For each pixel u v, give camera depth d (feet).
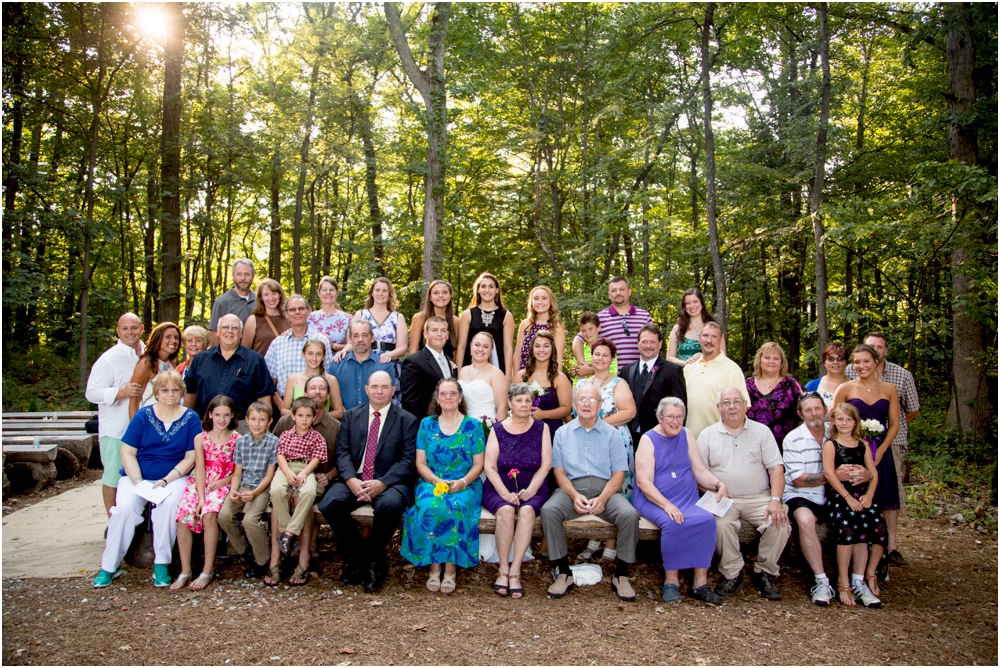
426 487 14.02
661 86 50.44
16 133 37.83
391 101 54.03
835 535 13.46
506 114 52.34
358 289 49.52
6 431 26.04
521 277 54.65
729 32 43.14
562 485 14.08
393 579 14.02
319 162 51.39
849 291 44.19
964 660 10.80
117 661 10.30
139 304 64.85
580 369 17.58
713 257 36.17
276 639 11.12
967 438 26.16
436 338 16.30
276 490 13.51
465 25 48.49
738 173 40.24
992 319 25.43
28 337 47.52
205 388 15.40
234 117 49.70
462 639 11.25
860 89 42.57
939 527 18.66
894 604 13.17
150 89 51.65
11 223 34.17
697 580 13.34
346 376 16.53
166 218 44.50
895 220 25.61
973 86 26.94
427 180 44.24
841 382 16.75
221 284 68.33
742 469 14.05
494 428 14.64
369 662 10.42
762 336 54.13
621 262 58.95
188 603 12.61
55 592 13.03
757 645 11.25
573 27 50.11
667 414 14.08
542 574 14.38
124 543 13.60
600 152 50.29
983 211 23.20
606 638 11.39
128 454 14.07
